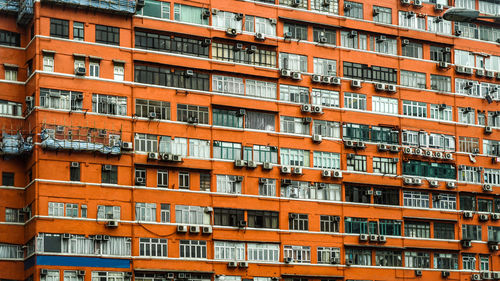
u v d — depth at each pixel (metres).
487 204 92.12
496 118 94.50
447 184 89.94
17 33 80.19
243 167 81.62
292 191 83.31
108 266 75.50
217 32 83.06
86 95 77.62
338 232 84.38
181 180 79.38
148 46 80.56
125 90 78.94
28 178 77.06
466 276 89.19
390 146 87.88
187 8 82.56
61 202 75.38
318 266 82.81
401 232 87.06
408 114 89.81
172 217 78.38
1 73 79.06
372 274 84.94
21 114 78.81
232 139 81.94
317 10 87.69
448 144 91.19
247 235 80.56
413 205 88.25
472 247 89.94
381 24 90.19
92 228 75.69
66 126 76.38
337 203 84.88
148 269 76.31
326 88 86.56
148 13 81.06
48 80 76.81
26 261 75.75
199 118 81.06
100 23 79.25
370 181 86.56
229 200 80.62
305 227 83.06
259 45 84.50
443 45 92.94
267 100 83.88
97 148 76.69
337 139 85.94
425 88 91.19
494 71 95.00
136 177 77.88
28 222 76.12
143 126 78.94
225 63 82.94
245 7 84.75
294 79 85.12
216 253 79.31
